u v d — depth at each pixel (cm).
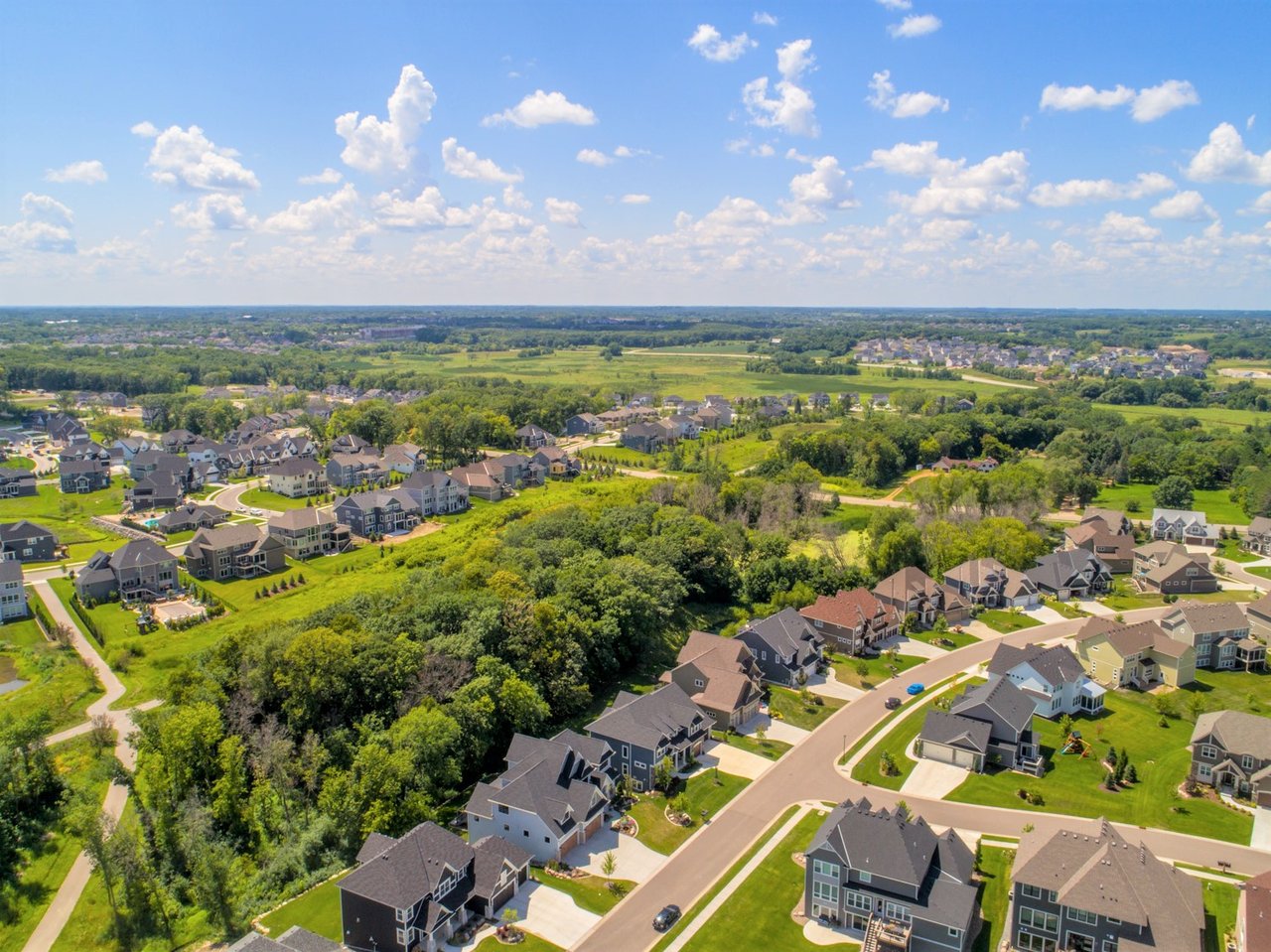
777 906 6125
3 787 7269
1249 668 10519
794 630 10375
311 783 7350
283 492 19825
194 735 7294
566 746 7356
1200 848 6800
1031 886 5703
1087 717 9250
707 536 12762
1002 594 12750
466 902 5975
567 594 10038
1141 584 13650
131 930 6075
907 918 5719
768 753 8350
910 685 9850
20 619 12162
